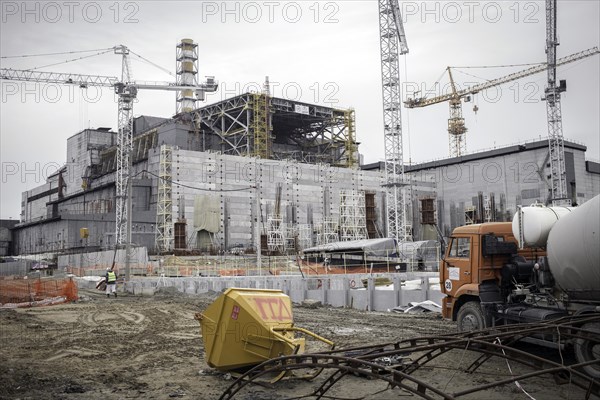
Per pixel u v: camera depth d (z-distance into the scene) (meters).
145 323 20.92
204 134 102.44
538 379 10.99
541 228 13.14
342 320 22.08
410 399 9.77
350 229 86.00
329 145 120.69
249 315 10.48
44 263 82.00
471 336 9.84
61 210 116.00
